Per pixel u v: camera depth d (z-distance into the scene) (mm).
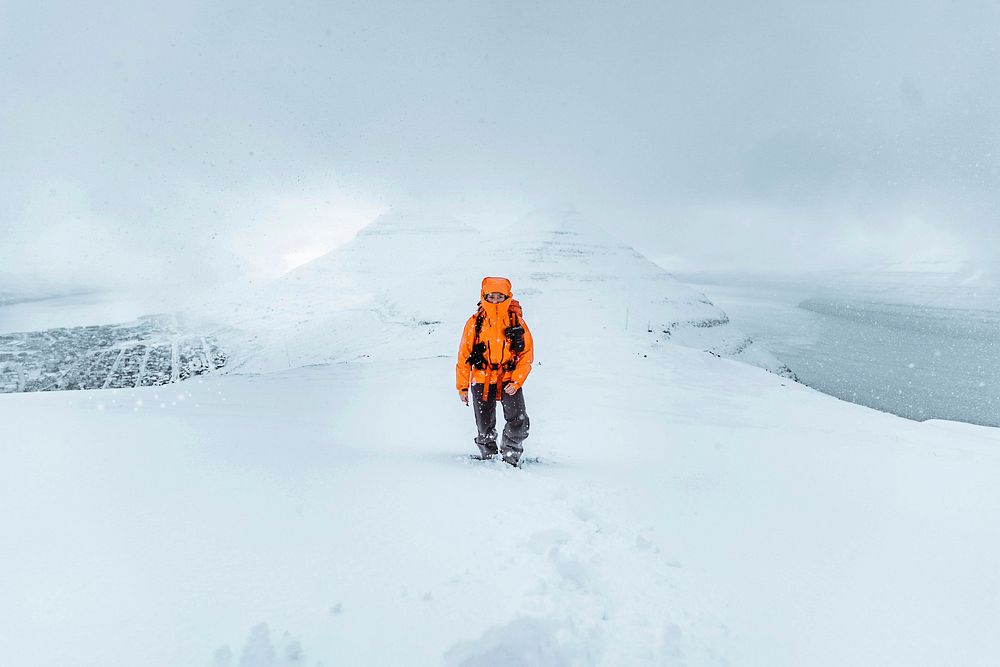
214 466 3666
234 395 11953
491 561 2426
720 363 32062
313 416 8391
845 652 2051
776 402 17672
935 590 2627
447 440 6844
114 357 112812
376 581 2088
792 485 4977
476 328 5207
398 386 14797
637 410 13398
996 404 172000
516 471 4496
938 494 4832
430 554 2408
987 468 6645
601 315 102750
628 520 3348
